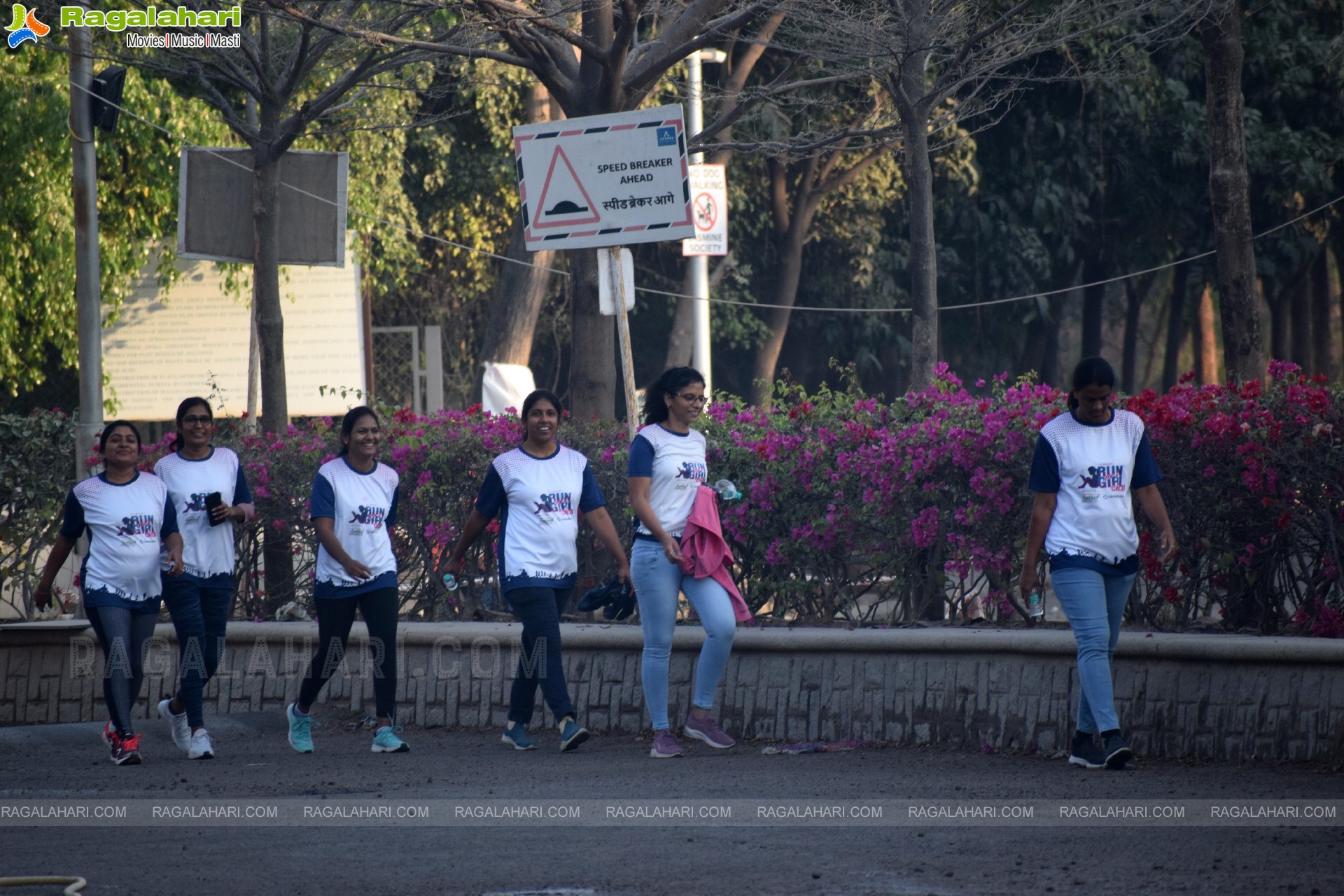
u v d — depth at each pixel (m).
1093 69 55.06
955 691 26.27
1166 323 162.88
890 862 16.78
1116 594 23.94
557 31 34.62
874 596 30.25
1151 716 24.45
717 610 26.30
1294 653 22.98
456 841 18.45
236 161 41.47
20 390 75.44
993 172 93.81
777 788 22.11
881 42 39.94
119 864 17.33
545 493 27.12
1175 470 26.72
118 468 27.12
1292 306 123.19
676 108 29.83
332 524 27.50
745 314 91.38
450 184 85.75
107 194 66.69
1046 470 24.05
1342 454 25.34
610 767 24.86
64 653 33.34
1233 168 33.06
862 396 31.91
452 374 92.69
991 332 100.00
